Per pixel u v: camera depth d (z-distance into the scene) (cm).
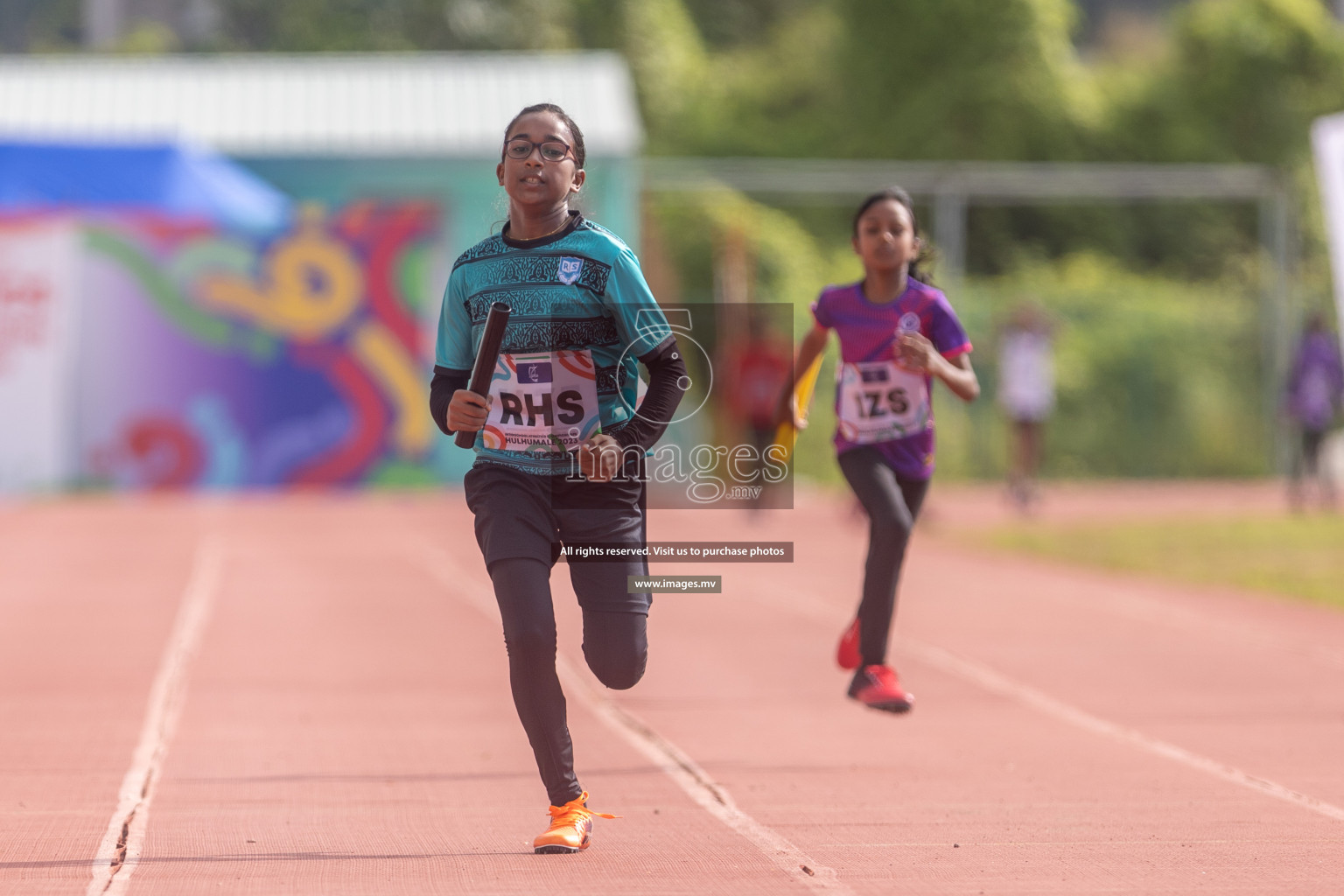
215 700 2766
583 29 15112
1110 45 17325
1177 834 1806
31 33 19662
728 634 3638
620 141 8631
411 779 2148
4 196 7756
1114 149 12775
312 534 5809
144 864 1652
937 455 8800
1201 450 9369
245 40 15862
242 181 8588
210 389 7500
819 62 14338
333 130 8944
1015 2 12762
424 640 3459
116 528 6038
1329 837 1784
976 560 5106
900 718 2638
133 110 9169
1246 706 2730
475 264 1669
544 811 1944
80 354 7412
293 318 7538
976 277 12231
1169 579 4566
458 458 7669
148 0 18325
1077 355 9431
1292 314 10119
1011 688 2925
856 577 4712
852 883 1573
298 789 2072
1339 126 5403
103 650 3306
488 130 8938
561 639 3431
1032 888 1554
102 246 7438
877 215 2219
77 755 2297
